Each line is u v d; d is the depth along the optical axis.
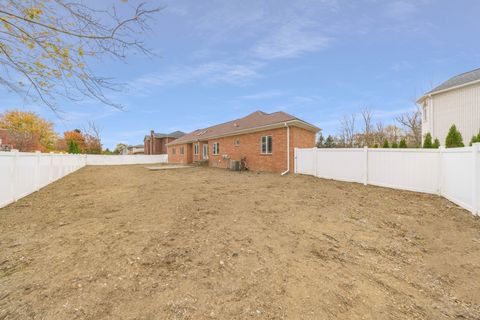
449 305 2.15
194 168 18.64
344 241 3.56
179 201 6.14
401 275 2.65
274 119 14.69
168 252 3.11
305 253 3.15
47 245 3.32
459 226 4.05
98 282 2.39
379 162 7.94
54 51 3.10
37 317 1.88
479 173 4.45
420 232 3.88
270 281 2.46
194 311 1.98
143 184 9.48
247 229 4.02
